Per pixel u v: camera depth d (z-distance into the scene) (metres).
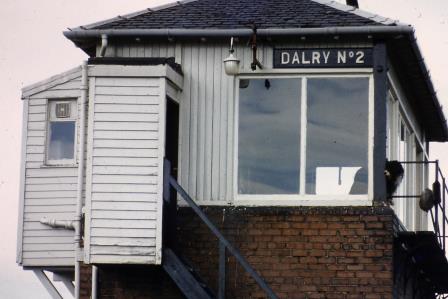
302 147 20.86
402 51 21.62
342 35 20.80
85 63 21.27
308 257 20.45
